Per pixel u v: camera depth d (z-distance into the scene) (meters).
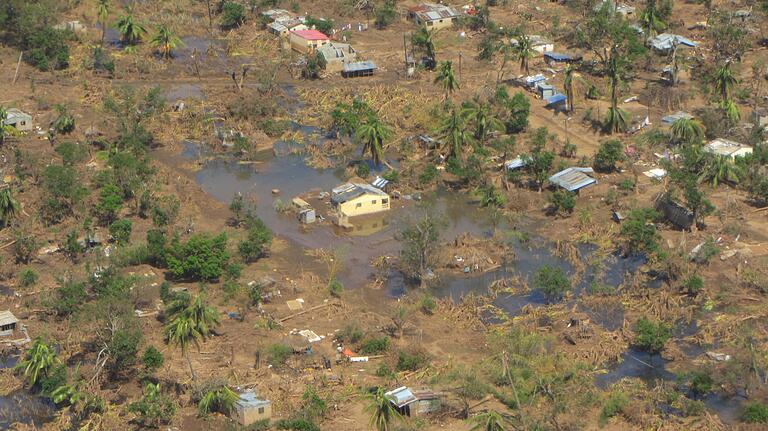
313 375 116.62
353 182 164.88
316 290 135.50
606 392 113.38
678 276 136.88
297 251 146.50
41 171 165.38
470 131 179.25
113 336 116.00
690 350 122.94
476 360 119.81
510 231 152.12
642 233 143.12
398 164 174.75
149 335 123.94
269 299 132.88
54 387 112.31
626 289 135.50
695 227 148.62
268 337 124.12
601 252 145.12
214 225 153.25
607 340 123.69
